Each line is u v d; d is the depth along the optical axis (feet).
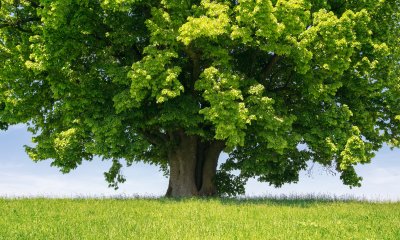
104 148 62.69
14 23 69.05
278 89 73.36
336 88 68.59
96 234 33.63
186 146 73.56
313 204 58.49
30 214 44.70
